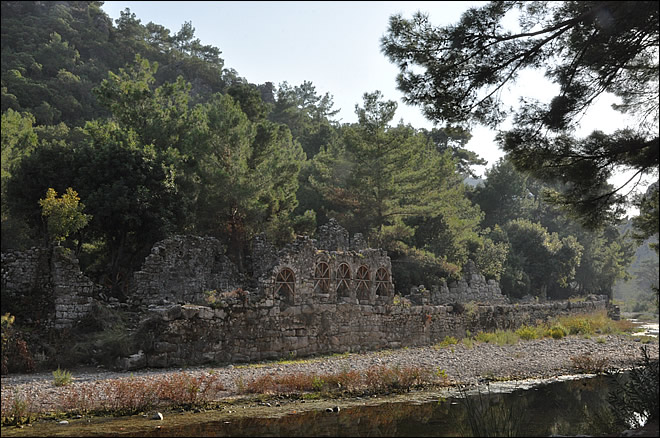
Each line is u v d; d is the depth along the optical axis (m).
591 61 13.05
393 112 43.03
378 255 31.28
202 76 123.12
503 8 12.47
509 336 33.72
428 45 13.40
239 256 35.44
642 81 14.40
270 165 37.84
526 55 13.00
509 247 64.25
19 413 13.28
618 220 14.21
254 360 23.69
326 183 47.81
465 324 35.91
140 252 33.94
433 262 44.31
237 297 23.89
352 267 29.38
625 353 29.11
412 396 17.05
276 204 40.22
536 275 66.75
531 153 13.73
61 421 12.86
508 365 23.94
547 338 36.09
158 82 114.00
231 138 36.41
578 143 13.16
